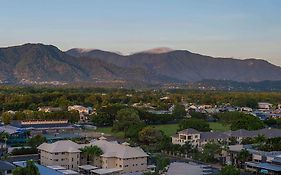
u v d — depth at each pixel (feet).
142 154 635.25
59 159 643.45
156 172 584.40
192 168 580.71
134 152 632.38
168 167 595.06
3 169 553.64
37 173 512.63
